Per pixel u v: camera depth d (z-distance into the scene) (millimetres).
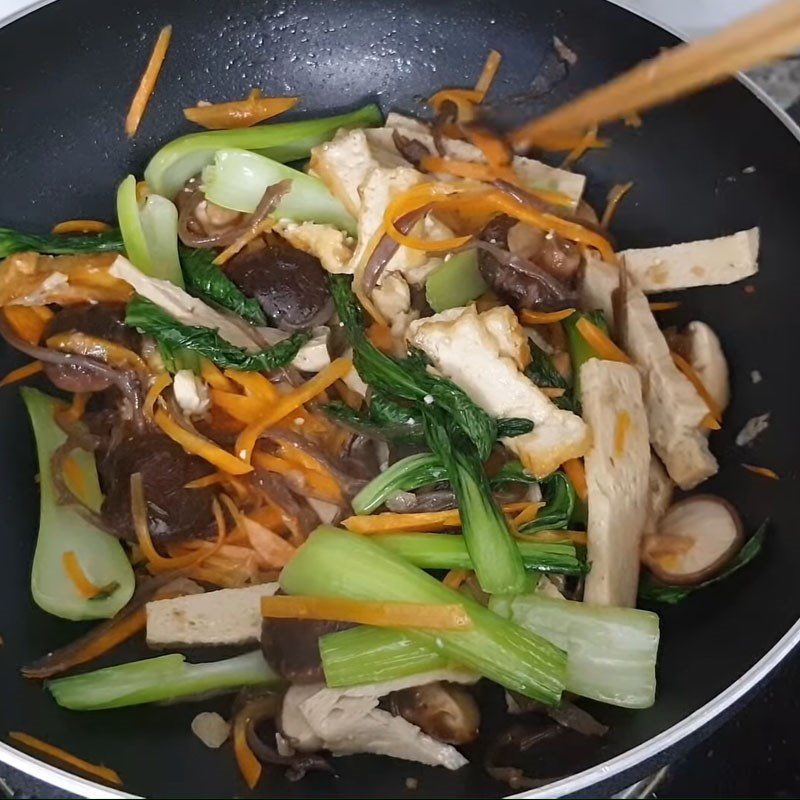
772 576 280
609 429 310
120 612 305
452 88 367
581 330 333
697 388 323
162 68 345
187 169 355
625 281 343
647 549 309
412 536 300
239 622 299
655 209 349
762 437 312
